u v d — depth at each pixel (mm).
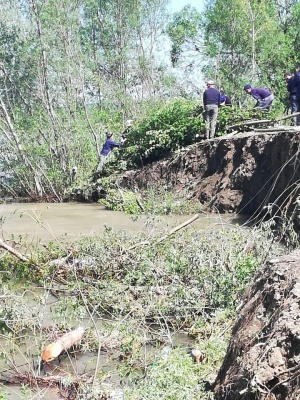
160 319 7012
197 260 7773
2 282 8695
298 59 36500
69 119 27594
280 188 13039
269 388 3811
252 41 36250
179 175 18500
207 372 5117
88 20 37875
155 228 11508
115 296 7617
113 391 5105
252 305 5012
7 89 29453
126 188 20875
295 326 4035
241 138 16344
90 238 10141
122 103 32062
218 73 38219
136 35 40062
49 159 28062
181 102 20984
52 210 19047
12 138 28047
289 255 5363
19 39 29062
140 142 21734
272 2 40438
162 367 5176
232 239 8227
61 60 28250
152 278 8062
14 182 28641
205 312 7078
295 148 12375
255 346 4211
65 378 5332
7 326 6680
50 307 7352
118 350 6184
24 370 5770
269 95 18641
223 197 15898
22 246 10633
